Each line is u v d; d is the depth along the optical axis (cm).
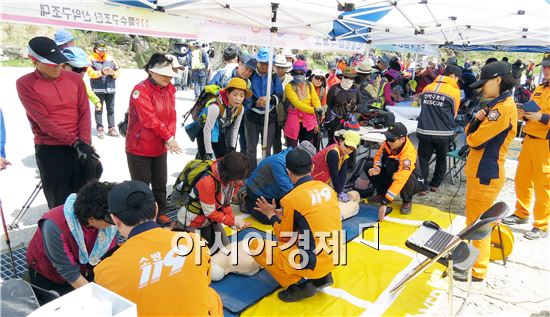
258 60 511
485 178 329
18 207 426
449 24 573
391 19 582
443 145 537
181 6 408
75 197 215
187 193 315
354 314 279
